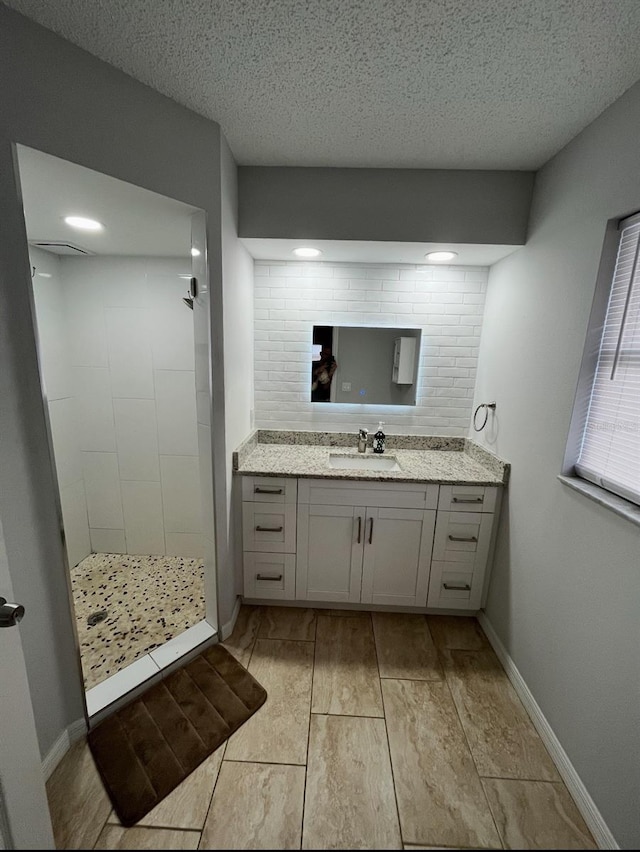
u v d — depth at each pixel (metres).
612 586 1.09
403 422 2.35
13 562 1.06
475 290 2.18
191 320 2.18
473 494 1.84
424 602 1.98
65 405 2.21
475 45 0.99
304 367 2.30
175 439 2.33
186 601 2.08
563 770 1.23
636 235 1.11
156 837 1.05
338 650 1.75
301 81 1.15
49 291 2.05
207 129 1.35
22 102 0.95
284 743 1.31
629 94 1.10
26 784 0.82
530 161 1.56
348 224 1.71
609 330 1.22
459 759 1.28
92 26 0.96
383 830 1.08
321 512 1.89
